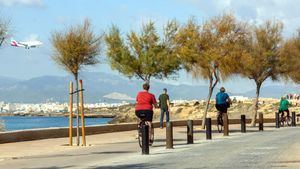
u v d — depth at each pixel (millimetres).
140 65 53812
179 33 56406
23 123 196375
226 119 49656
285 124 76562
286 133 52438
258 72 72750
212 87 60750
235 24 59125
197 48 57906
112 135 52188
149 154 32625
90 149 36906
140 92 37688
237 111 145500
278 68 73938
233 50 58719
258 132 55188
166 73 55375
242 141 41844
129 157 31047
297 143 38750
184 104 179125
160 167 25672
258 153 31703
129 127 59500
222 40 58688
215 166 25625
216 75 60156
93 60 41219
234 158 29109
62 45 40281
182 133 54562
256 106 73062
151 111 37625
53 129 47438
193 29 57250
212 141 42562
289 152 32031
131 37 54000
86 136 50750
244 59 61938
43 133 46219
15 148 37812
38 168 26188
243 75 70938
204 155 31188
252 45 72562
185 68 59094
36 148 37812
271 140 42250
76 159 30250
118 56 53750
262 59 72375
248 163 26625
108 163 27938
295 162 26859
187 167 25453
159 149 36062
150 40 53844
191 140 40438
